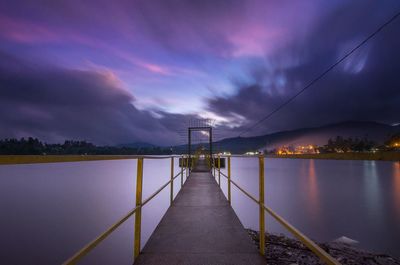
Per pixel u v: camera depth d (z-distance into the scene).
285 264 4.91
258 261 2.96
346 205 31.44
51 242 19.48
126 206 31.95
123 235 19.59
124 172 98.38
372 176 75.44
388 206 31.27
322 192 41.28
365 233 19.88
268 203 31.67
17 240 20.12
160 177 63.34
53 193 49.12
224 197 7.02
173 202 6.32
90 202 35.31
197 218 4.80
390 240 18.12
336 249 7.61
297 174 79.38
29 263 15.67
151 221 21.67
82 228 22.97
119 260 14.64
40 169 150.75
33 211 32.12
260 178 3.30
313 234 19.20
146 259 3.00
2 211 32.91
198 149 27.12
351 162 165.12
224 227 4.23
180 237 3.75
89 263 14.16
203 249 3.30
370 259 6.79
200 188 8.71
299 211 27.41
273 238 7.23
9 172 130.38
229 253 3.18
